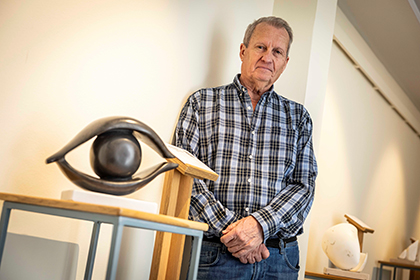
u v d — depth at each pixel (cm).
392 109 475
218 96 162
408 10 325
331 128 328
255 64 163
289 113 169
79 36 124
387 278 456
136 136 107
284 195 153
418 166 564
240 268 142
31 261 112
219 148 154
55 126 118
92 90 129
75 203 80
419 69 429
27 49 110
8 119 107
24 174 111
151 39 150
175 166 110
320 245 310
